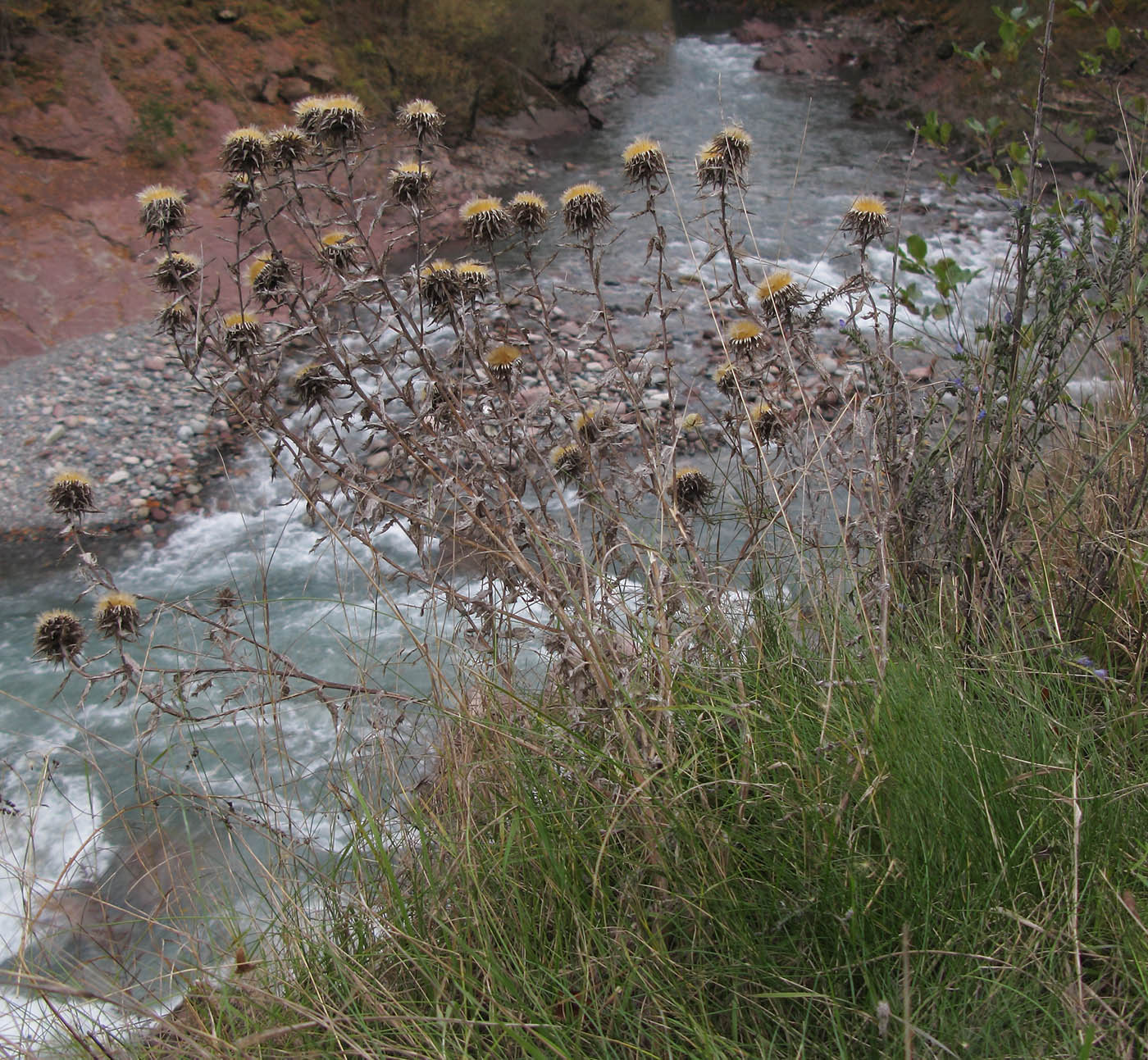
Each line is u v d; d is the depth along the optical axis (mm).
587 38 15008
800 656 2471
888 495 2799
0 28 9844
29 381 7789
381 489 2617
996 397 2938
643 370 2660
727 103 15281
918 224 10367
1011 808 1978
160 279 2547
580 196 2502
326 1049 1880
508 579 2531
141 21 10828
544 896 2049
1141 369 3061
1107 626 2732
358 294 2451
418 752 2783
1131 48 7922
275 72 11352
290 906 2234
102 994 2240
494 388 2445
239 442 7105
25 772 4164
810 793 2002
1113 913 1796
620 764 2033
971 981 1729
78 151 9789
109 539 6184
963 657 2463
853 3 18641
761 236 10141
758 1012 1790
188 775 3877
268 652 2607
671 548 2650
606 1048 1731
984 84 12062
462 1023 1808
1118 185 4152
